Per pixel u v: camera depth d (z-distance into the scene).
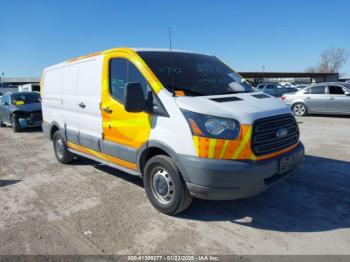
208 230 3.53
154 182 3.99
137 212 4.03
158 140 3.72
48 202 4.47
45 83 6.88
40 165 6.56
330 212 3.88
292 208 4.02
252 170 3.24
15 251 3.19
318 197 4.34
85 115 5.24
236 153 3.24
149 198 4.09
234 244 3.22
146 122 3.88
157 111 3.74
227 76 4.73
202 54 5.14
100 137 4.89
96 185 5.12
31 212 4.14
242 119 3.31
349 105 12.64
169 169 3.66
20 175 5.86
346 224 3.58
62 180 5.46
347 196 4.36
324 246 3.14
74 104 5.55
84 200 4.49
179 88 3.84
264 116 3.45
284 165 3.58
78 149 5.75
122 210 4.10
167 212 3.86
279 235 3.38
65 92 5.89
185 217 3.85
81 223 3.77
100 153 4.99
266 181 3.45
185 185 3.63
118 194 4.68
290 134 3.82
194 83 4.11
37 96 12.84
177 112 3.51
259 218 3.78
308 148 7.22
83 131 5.40
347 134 8.98
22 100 12.34
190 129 3.37
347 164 5.84
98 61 4.83
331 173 5.32
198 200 4.32
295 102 14.04
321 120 12.37
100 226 3.68
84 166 6.32
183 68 4.31
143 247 3.21
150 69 3.96
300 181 4.95
